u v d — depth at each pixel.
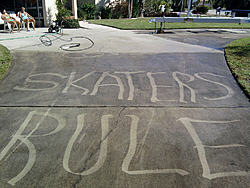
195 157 2.31
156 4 20.66
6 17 8.48
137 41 7.44
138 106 3.27
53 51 5.88
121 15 17.83
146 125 2.82
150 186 1.96
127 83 4.01
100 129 2.74
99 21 13.96
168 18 9.36
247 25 13.34
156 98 3.50
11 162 2.23
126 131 2.71
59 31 9.51
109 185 1.97
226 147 2.46
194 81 4.12
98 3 16.62
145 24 12.65
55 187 1.95
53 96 3.54
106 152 2.37
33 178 2.04
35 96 3.54
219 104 3.34
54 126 2.80
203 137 2.61
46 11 10.73
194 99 3.48
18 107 3.22
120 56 5.49
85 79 4.16
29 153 2.35
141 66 4.81
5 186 1.96
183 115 3.05
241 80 4.06
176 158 2.29
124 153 2.35
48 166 2.18
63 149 2.41
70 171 2.12
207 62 5.08
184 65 4.89
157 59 5.27
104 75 4.34
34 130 2.72
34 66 4.75
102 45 6.70
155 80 4.15
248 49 6.02
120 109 3.19
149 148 2.43
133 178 2.04
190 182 2.01
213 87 3.89
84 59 5.25
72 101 3.39
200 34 9.42
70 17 11.71
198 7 25.81
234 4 23.94
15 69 4.57
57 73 4.41
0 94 3.60
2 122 2.87
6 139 2.56
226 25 13.04
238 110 3.18
